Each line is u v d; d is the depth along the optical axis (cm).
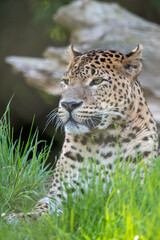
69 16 3725
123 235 1098
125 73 1508
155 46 3288
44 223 1291
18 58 3475
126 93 1475
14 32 4962
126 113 1471
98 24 3588
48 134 4041
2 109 4581
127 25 3547
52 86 3250
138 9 4716
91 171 1391
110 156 1469
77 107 1422
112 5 3853
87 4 3791
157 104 2897
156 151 1510
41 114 4428
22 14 4969
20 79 4641
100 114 1451
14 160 1730
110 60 1502
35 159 1673
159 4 4603
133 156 1460
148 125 1512
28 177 1625
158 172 1313
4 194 1508
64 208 1300
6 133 1844
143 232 1111
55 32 4797
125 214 1147
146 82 3003
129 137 1473
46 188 1703
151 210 1163
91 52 1548
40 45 4959
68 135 1523
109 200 1289
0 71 4841
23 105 4512
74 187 1440
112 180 1261
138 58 1524
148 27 3559
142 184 1322
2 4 4978
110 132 1466
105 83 1455
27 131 4312
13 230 1243
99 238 1114
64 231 1159
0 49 4969
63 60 3319
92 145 1477
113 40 3384
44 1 4766
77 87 1451
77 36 3581
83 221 1212
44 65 3334
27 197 1484
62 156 1534
